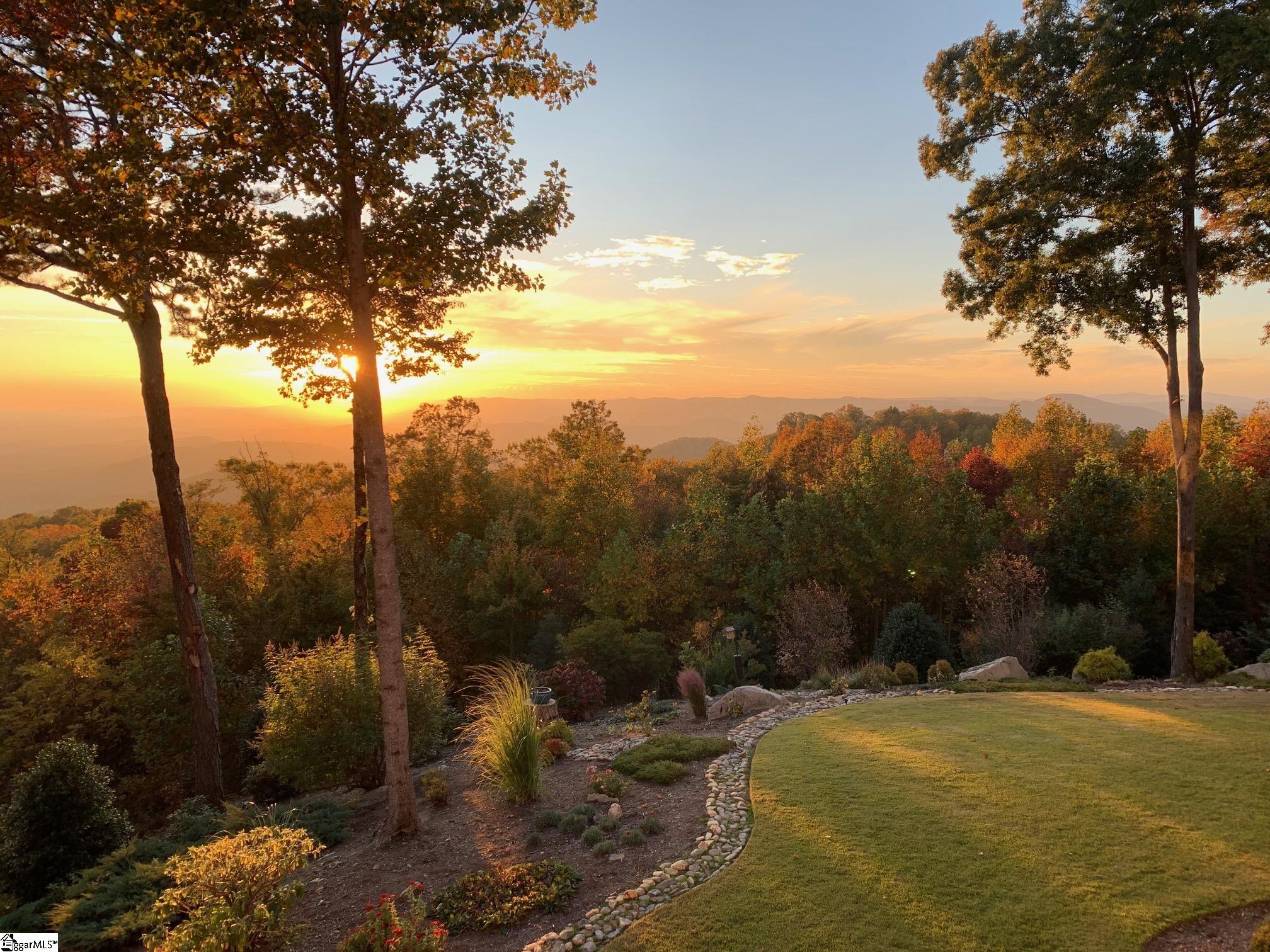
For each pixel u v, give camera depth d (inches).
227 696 637.9
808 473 1585.9
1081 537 885.8
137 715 617.0
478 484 1240.2
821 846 246.5
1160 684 512.4
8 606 837.8
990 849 235.6
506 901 226.8
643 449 1534.2
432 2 252.2
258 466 1063.6
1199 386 542.9
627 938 201.0
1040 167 561.0
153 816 598.9
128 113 258.7
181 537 473.4
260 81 257.1
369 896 248.8
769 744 378.3
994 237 610.5
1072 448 1466.5
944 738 362.6
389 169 281.1
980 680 544.4
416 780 422.3
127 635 693.9
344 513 1170.0
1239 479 871.7
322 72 269.6
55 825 325.4
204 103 263.0
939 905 205.0
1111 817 253.6
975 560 922.7
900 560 925.8
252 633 745.0
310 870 279.6
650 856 256.1
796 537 966.4
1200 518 824.3
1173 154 521.3
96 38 250.1
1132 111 523.8
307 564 843.4
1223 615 820.6
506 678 382.3
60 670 671.8
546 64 309.3
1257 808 255.3
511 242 315.6
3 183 264.5
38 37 253.3
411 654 465.1
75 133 315.3
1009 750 335.9
